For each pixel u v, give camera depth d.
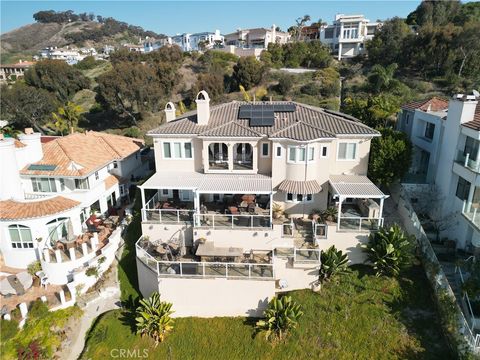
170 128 37.53
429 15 112.06
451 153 34.41
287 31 165.62
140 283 32.62
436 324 26.30
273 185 35.47
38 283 33.25
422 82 82.19
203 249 31.17
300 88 91.69
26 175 38.53
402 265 29.64
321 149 34.31
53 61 106.44
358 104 57.50
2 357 26.98
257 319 29.27
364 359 25.20
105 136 50.62
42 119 86.75
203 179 35.66
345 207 36.59
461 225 31.89
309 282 30.50
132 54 124.75
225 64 116.50
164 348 27.83
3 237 35.09
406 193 36.75
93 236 35.94
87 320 30.64
